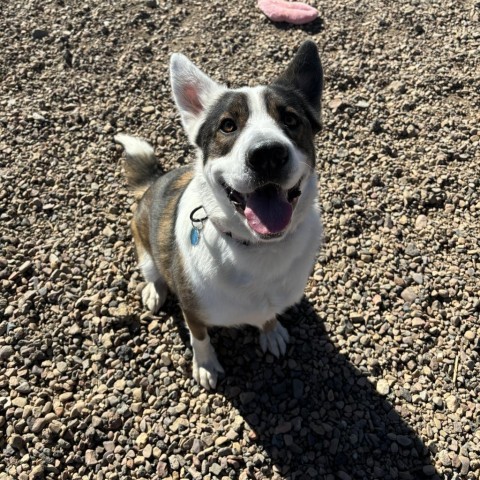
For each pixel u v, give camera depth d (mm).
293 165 508
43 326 783
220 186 552
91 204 950
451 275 845
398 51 1229
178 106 626
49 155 1019
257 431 688
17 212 927
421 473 657
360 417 700
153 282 815
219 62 1214
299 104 602
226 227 563
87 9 1340
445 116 1088
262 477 649
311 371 747
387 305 815
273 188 544
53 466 651
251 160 496
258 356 765
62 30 1273
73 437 673
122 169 1003
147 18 1323
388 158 1019
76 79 1167
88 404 702
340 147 1041
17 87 1143
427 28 1286
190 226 612
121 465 657
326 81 1157
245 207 533
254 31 1296
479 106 1106
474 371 741
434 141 1046
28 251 868
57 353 754
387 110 1102
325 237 896
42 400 703
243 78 1170
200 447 670
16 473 646
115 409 703
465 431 684
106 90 1145
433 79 1152
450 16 1314
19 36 1255
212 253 585
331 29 1292
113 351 759
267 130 518
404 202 944
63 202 947
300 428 689
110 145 1037
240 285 594
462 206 940
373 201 949
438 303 815
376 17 1320
